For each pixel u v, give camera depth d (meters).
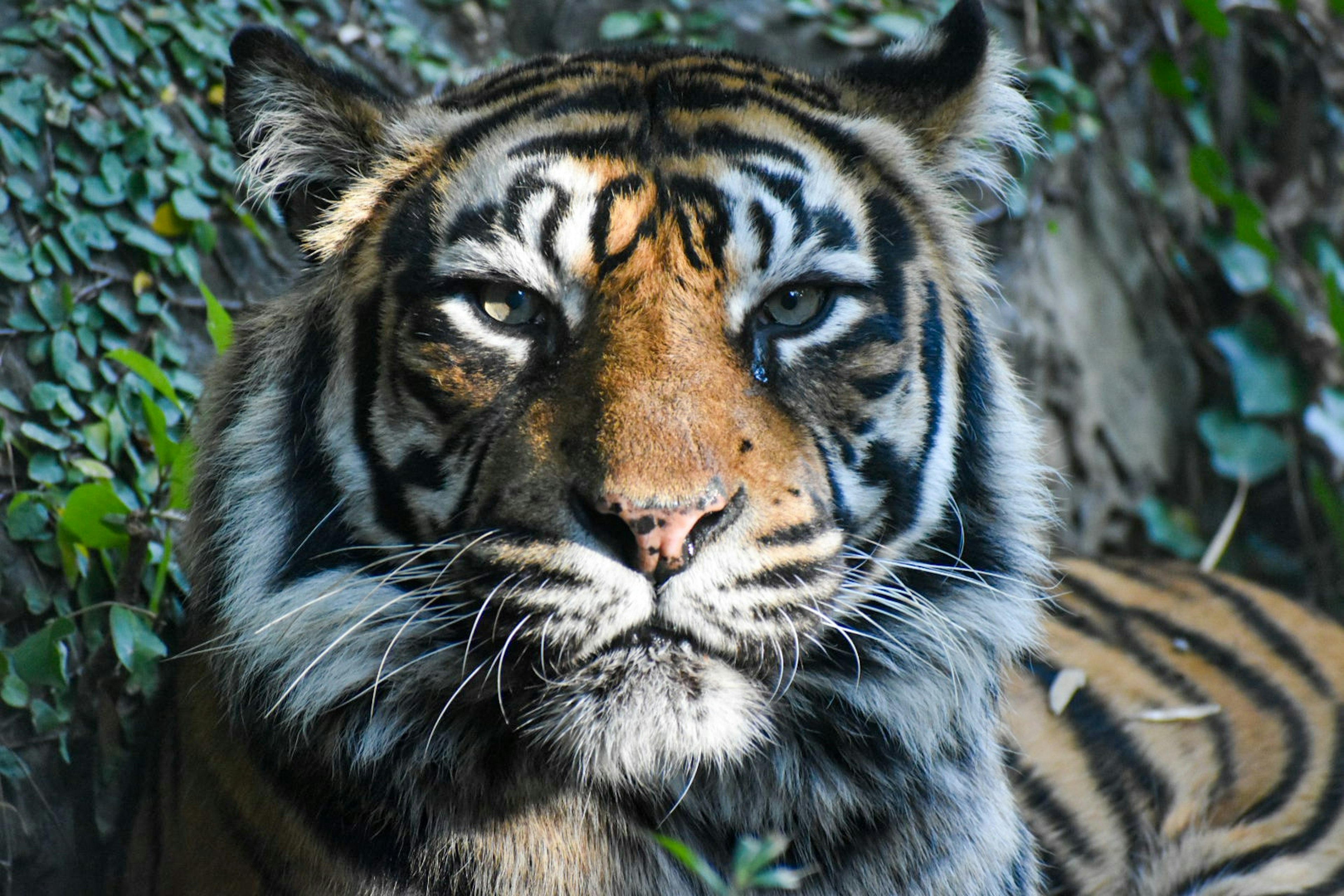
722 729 4.59
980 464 5.38
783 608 4.60
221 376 5.39
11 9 7.28
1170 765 7.27
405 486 4.82
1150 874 7.03
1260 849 6.98
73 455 6.56
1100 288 10.92
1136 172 11.02
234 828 5.04
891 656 5.15
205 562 5.21
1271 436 11.12
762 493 4.51
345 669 4.92
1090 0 10.91
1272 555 11.15
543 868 4.92
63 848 5.83
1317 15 11.80
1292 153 11.87
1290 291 11.29
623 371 4.48
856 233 4.96
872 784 5.19
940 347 5.21
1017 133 5.90
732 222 4.70
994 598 5.35
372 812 4.94
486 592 4.61
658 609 4.43
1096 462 10.72
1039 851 6.50
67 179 7.02
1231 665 7.73
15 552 6.10
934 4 10.78
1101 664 7.56
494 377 4.70
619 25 10.16
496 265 4.69
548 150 4.83
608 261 4.64
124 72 7.51
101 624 6.25
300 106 5.26
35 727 5.88
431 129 5.16
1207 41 11.42
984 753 5.43
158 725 5.97
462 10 9.87
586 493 4.38
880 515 5.00
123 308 7.06
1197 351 11.32
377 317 4.90
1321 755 7.28
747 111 5.05
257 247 7.88
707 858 5.06
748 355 4.72
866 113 5.52
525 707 4.81
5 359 6.51
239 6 8.28
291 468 5.05
